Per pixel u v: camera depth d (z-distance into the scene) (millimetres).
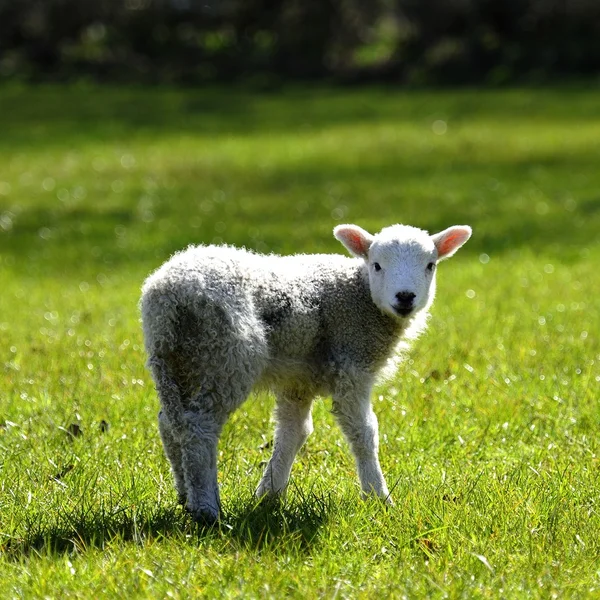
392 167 37875
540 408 12750
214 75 68250
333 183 35156
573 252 25859
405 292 10219
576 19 67188
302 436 10477
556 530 8922
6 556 8391
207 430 9234
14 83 64625
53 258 26562
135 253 26875
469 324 17516
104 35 70312
